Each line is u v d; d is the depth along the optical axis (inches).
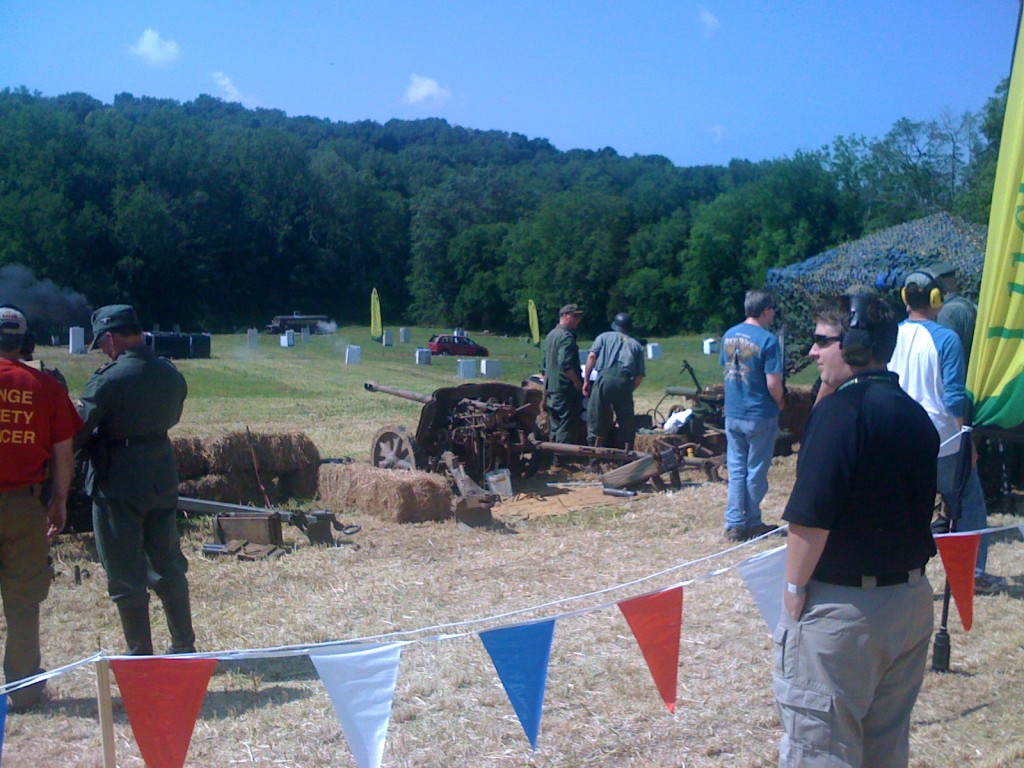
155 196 3356.3
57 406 180.4
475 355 1942.7
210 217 3609.7
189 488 342.6
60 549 280.7
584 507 360.8
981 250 696.4
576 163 4758.9
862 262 775.1
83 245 3095.5
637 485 386.6
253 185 3806.6
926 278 235.3
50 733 168.7
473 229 3644.2
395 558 285.1
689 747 163.9
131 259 3176.7
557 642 211.9
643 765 157.8
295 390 938.1
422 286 3818.9
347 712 121.1
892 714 123.6
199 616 231.5
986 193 1715.1
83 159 3390.7
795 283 821.2
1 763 156.9
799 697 118.6
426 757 159.6
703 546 297.0
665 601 143.9
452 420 406.0
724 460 410.9
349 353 1422.2
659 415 623.8
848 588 116.3
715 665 199.6
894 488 115.8
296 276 3804.1
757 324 302.0
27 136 3316.9
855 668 116.3
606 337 440.8
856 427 115.6
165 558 200.4
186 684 117.1
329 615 231.9
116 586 191.5
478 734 167.9
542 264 3245.6
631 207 3208.7
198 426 612.4
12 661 178.4
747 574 147.6
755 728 171.0
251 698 183.6
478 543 303.9
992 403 202.2
